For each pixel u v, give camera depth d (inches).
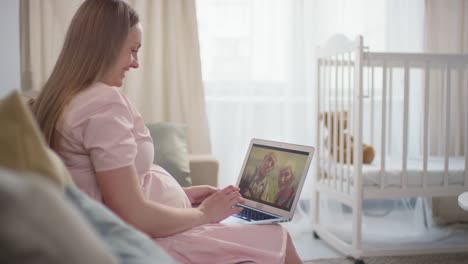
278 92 125.6
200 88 115.0
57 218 16.6
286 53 124.4
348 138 94.4
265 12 123.8
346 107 123.5
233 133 124.0
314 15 123.9
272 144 56.7
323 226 109.2
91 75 41.3
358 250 90.4
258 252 38.6
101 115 38.0
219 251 38.2
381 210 127.7
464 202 57.5
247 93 123.3
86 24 41.7
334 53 100.9
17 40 99.9
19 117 25.0
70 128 38.4
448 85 93.2
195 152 115.4
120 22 42.3
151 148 43.8
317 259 92.5
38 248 15.3
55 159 28.5
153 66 112.7
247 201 54.4
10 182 15.9
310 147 51.3
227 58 122.6
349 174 94.4
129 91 111.8
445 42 126.3
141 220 36.6
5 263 14.7
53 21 106.0
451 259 92.5
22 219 15.3
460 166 99.2
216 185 91.1
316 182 110.2
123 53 43.2
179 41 114.3
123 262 25.0
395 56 90.4
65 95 40.1
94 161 37.4
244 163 58.7
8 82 99.5
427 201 113.8
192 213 40.5
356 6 126.6
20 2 104.4
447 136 93.8
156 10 112.2
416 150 128.0
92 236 17.9
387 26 127.3
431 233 109.4
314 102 117.2
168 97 115.0
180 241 38.7
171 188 45.4
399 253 93.5
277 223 45.2
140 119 43.6
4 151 23.9
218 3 121.4
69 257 16.1
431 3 125.0
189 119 115.2
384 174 92.2
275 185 52.2
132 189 36.9
